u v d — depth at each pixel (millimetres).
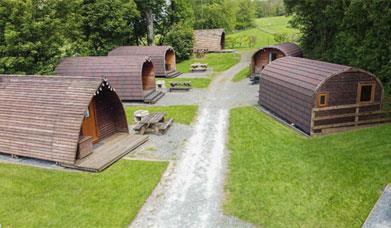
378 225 11008
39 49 31391
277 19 115938
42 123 16453
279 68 24219
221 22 80375
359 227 11102
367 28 27750
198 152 17656
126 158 17141
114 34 45406
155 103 28172
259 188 13797
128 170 15750
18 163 16781
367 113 19578
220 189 13883
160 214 12320
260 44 65938
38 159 17141
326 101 18891
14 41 29125
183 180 14727
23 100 17406
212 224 11633
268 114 23797
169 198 13344
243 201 12930
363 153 16188
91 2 43656
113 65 29328
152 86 32125
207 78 37344
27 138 16719
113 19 44125
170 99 29281
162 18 54750
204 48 54656
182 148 18266
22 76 18625
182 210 12523
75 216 12273
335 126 19266
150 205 12914
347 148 16938
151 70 31688
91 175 15305
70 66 30312
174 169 15789
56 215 12359
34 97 17312
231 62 45781
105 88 18188
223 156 17062
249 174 15016
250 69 37125
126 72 28453
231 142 18891
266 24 105750
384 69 25375
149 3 49406
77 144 15859
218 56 50000
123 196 13531
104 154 17188
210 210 12453
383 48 25828
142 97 28406
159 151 17953
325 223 11406
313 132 19047
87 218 12133
